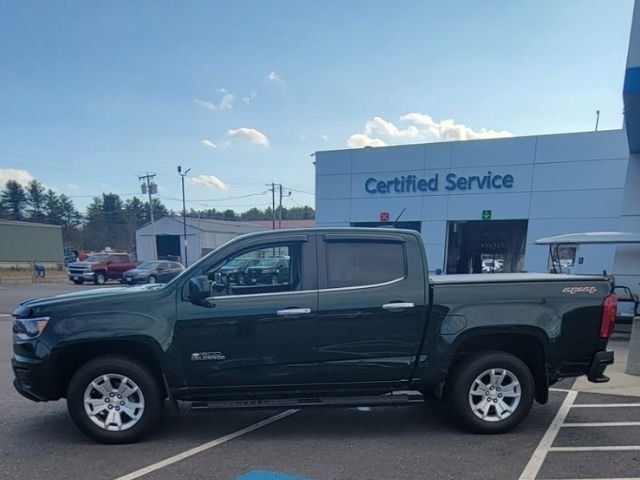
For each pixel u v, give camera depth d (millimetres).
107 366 4078
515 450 3965
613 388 5930
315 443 4137
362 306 4230
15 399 5449
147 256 56031
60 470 3596
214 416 4891
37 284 26656
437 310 4293
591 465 3674
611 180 14320
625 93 8242
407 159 17109
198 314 4125
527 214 15445
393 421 4730
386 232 4457
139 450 3984
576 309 4367
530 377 4340
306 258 4348
